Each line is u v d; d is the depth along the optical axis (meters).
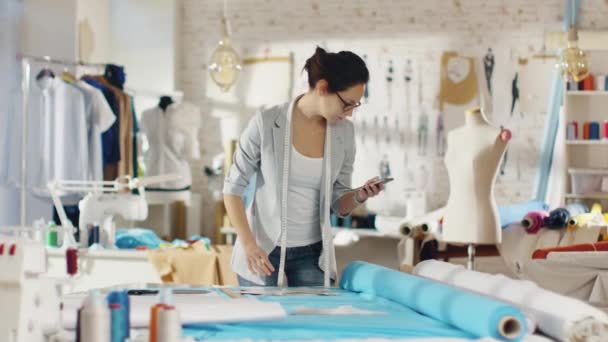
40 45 7.39
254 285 3.18
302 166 3.14
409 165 8.48
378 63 8.55
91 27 7.88
